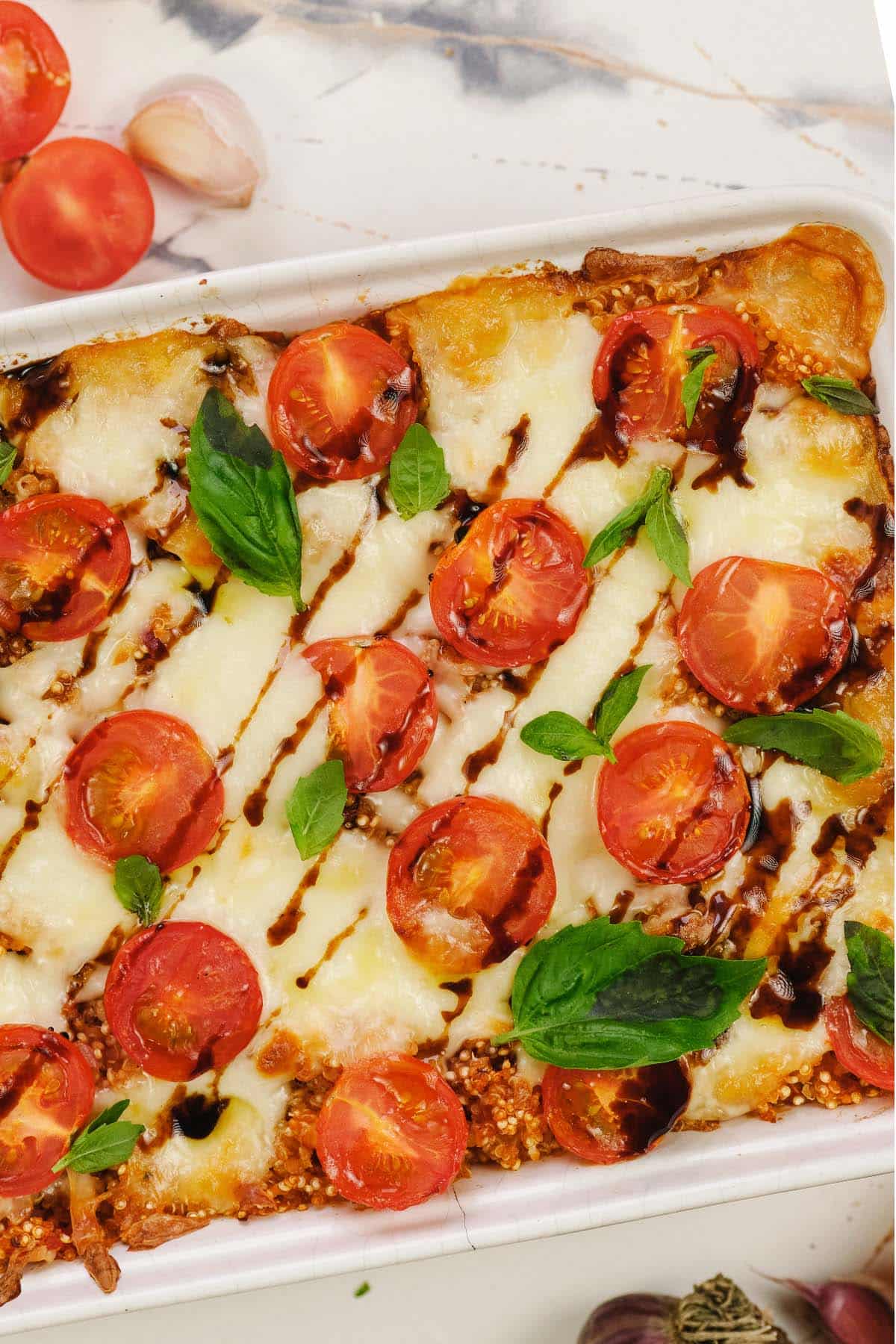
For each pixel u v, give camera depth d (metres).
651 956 0.54
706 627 0.55
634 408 0.55
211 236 0.59
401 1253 0.55
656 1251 0.60
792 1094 0.56
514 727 0.56
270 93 0.59
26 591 0.54
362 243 0.59
